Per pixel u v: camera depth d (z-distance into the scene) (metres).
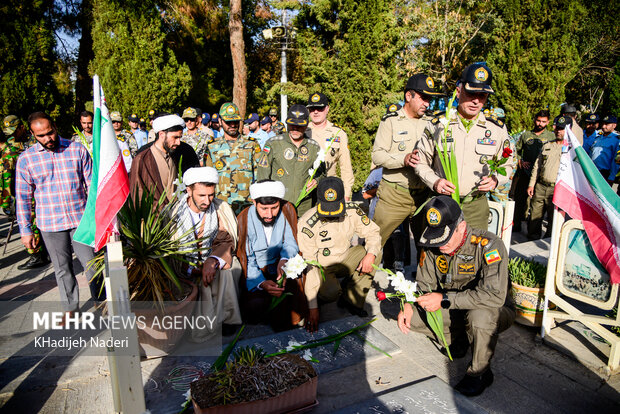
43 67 11.66
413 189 3.94
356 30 9.45
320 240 3.44
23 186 3.47
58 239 3.48
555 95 11.01
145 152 3.74
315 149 4.39
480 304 2.61
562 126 6.05
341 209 3.28
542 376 2.89
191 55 18.66
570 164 3.07
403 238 4.83
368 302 4.03
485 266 2.68
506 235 3.91
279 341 3.13
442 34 16.98
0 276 4.95
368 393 2.64
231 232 3.32
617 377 2.87
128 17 12.50
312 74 10.45
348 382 2.74
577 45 17.25
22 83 11.19
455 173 3.24
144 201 2.76
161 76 13.06
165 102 13.28
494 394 2.69
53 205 3.44
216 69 19.20
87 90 15.41
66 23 14.98
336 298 3.58
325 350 3.06
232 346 2.74
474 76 3.30
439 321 2.72
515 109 11.26
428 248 2.98
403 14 16.70
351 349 3.09
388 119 4.15
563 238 3.17
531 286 3.45
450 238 2.64
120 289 2.02
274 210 3.22
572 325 3.54
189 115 7.27
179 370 2.74
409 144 4.01
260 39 21.31
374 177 5.23
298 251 3.42
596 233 2.95
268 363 2.44
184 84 13.91
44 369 2.86
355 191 10.27
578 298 3.11
